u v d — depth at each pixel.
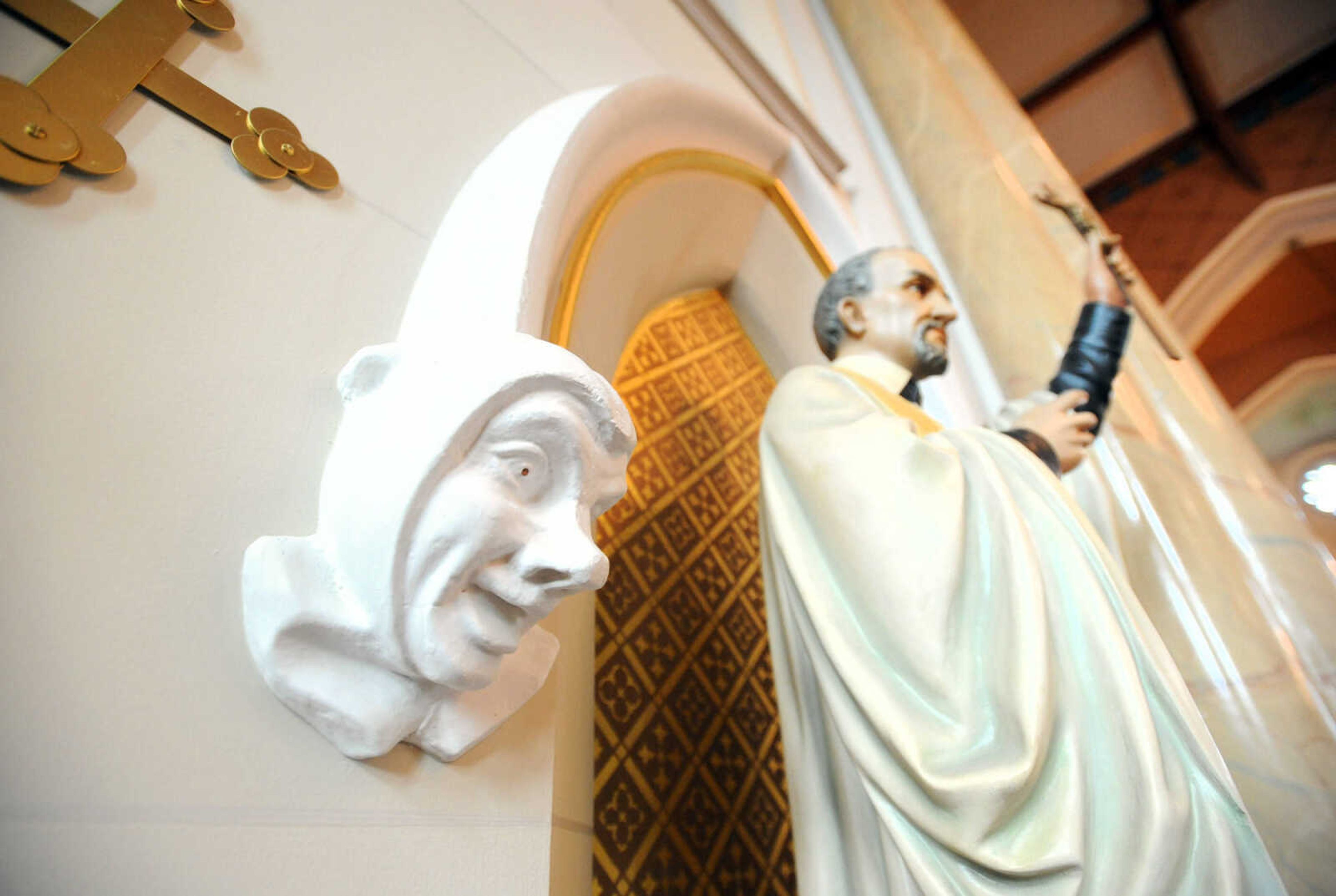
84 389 0.45
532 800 0.58
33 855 0.35
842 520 0.75
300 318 0.59
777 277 1.67
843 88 2.29
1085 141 4.63
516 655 0.57
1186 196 4.51
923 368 1.12
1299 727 1.06
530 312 0.63
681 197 1.35
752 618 1.29
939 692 0.64
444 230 0.71
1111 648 0.63
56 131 0.49
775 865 1.07
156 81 0.58
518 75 0.99
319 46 0.75
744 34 2.11
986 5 4.18
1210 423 1.48
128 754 0.39
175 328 0.51
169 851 0.39
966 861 0.58
